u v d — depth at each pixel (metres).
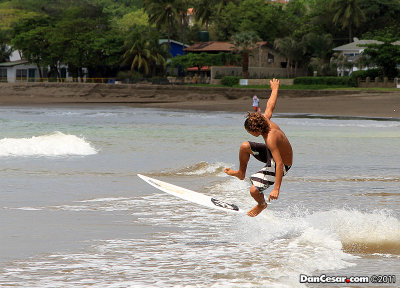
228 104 170.88
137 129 74.56
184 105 168.12
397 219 21.02
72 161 38.97
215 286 13.30
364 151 48.81
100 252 16.42
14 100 186.50
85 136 61.69
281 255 16.11
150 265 15.10
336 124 91.62
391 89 185.75
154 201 25.00
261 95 193.12
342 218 20.81
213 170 34.75
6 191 27.28
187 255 16.11
